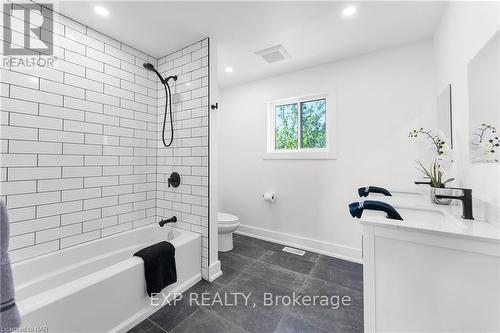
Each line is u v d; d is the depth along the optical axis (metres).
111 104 2.04
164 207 2.37
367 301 0.95
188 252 1.93
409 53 2.13
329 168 2.56
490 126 0.99
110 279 1.35
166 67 2.35
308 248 2.69
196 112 2.11
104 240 1.96
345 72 2.45
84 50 1.84
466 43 1.25
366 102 2.33
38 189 1.59
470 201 1.01
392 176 2.21
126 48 2.15
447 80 1.61
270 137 3.03
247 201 3.20
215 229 2.10
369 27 1.87
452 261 0.81
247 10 1.65
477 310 0.78
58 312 1.13
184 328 1.44
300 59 2.46
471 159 1.18
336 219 2.53
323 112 2.73
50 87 1.65
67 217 1.75
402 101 2.16
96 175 1.93
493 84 0.96
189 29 1.90
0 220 0.73
